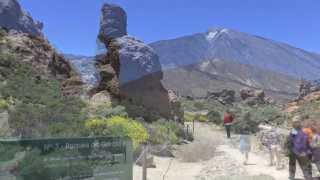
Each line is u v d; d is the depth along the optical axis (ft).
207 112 149.89
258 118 134.31
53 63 93.25
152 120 86.79
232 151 71.56
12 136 47.34
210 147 67.97
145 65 89.30
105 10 93.81
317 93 148.97
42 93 71.92
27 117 52.65
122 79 87.86
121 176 33.09
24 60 85.35
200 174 52.54
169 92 98.89
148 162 55.88
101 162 31.99
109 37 92.58
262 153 70.18
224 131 112.88
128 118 77.46
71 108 67.87
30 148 28.37
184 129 89.20
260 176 48.37
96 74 93.81
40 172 28.53
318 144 45.78
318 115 120.26
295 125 46.65
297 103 149.69
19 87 71.00
